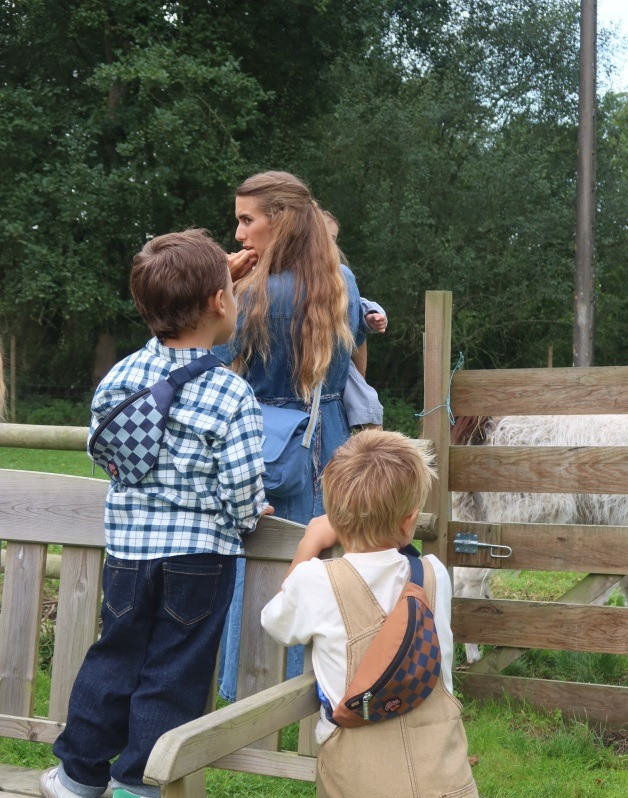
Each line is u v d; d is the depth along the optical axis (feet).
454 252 66.54
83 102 65.82
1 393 9.43
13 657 8.30
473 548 14.19
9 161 60.85
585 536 13.70
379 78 73.10
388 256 67.72
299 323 9.59
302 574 6.64
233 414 6.93
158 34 61.52
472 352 74.59
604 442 15.29
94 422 7.37
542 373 13.89
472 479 14.23
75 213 59.06
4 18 65.36
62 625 8.16
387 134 68.13
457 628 14.23
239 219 10.09
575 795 10.77
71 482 8.17
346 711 6.19
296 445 9.26
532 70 79.77
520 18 78.28
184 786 5.39
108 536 7.20
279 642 6.91
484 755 11.95
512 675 15.24
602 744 12.49
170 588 6.91
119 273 65.26
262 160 66.95
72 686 7.84
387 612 6.50
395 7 77.00
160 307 7.22
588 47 45.96
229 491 6.84
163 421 6.90
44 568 8.36
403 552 6.99
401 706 6.22
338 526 6.78
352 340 10.11
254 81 61.05
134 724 6.82
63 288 60.23
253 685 7.47
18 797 7.34
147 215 63.93
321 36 70.95
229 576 7.23
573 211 69.97
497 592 21.04
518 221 67.41
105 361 69.72
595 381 13.64
